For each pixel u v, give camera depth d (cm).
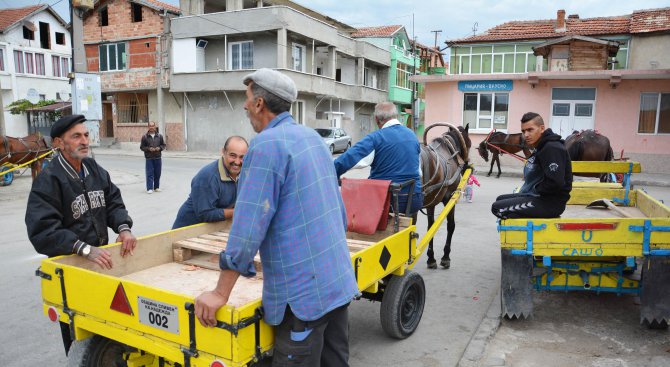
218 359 236
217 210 420
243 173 236
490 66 2688
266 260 243
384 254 374
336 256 248
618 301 545
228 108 2877
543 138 470
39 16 3641
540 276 485
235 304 288
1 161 1302
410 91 4300
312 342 245
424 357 415
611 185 677
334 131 2727
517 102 2058
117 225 354
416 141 500
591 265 473
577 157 1016
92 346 298
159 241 376
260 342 247
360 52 3438
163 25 2930
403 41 4212
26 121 3444
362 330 471
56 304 302
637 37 2367
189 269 366
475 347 426
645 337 453
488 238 835
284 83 247
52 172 316
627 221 432
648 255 435
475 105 2147
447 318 498
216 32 2770
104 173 354
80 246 308
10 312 500
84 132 322
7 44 3412
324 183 246
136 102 3234
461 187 591
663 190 1458
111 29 3119
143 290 258
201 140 2983
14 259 686
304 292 239
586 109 1984
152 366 314
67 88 3866
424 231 892
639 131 1927
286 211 236
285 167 233
